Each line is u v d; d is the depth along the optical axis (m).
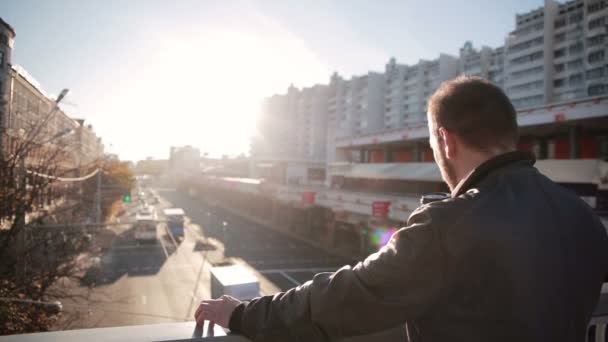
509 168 1.05
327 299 0.97
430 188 32.31
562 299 0.92
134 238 39.66
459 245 0.91
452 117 1.13
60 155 16.20
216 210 71.12
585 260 1.00
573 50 57.75
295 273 28.14
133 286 23.48
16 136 13.27
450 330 0.94
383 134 37.59
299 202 41.47
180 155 165.88
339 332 0.97
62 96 12.75
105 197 45.62
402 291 0.93
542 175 1.11
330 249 36.38
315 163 73.06
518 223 0.92
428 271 0.92
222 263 30.61
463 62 78.62
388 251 0.98
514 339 0.88
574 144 22.25
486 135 1.09
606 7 53.34
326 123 110.69
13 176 12.38
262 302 1.10
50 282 12.73
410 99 86.94
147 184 163.62
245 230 47.66
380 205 27.41
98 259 24.08
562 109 20.70
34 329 11.88
